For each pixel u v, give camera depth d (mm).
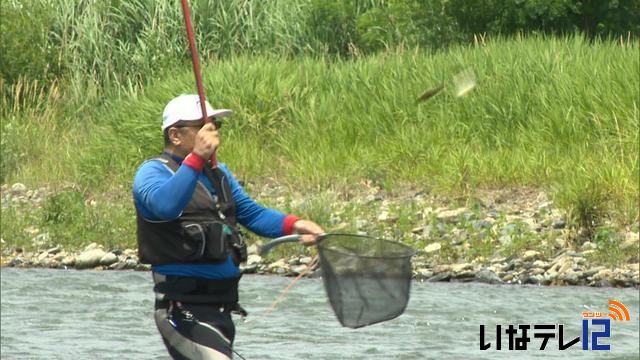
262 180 60844
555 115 58594
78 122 77188
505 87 61438
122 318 38062
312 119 63406
